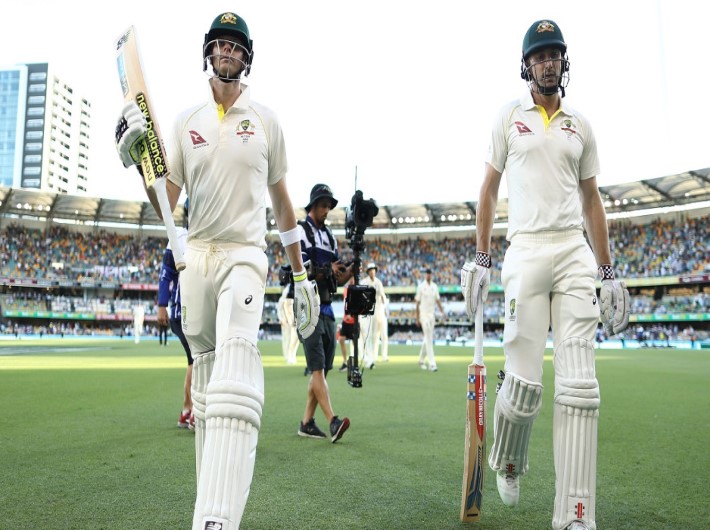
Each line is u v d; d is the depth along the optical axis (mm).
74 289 47344
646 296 40125
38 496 3150
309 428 4969
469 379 2854
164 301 5355
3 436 4852
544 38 2893
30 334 43469
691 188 38125
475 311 2939
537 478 3705
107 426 5355
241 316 2377
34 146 107250
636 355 21750
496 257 44719
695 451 4480
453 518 2879
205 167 2514
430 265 46156
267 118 2650
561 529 2609
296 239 2846
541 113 2980
